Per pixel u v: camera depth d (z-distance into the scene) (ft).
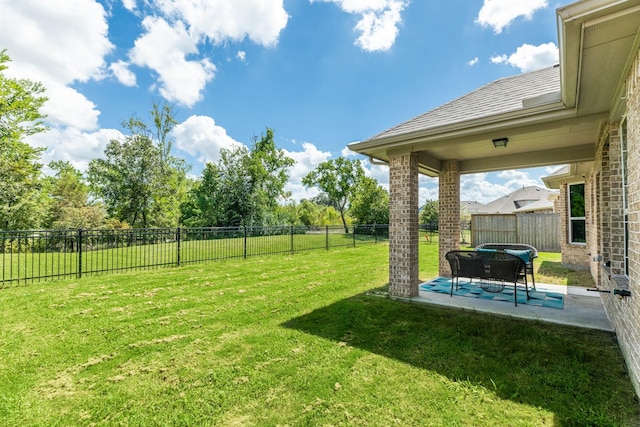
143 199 71.67
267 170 86.38
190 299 19.08
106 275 26.55
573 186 30.55
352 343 12.44
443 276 25.29
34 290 21.17
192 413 8.16
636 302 8.84
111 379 9.86
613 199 13.03
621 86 10.36
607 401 8.40
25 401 8.68
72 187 88.17
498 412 8.03
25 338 13.07
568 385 9.19
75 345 12.38
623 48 8.30
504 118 14.01
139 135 72.08
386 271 28.84
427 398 8.68
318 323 14.79
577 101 11.78
